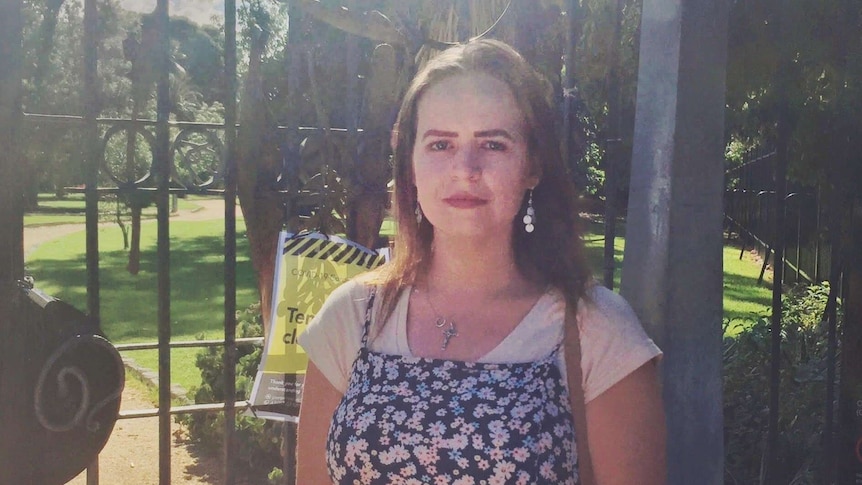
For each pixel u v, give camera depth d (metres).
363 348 1.88
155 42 2.35
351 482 1.76
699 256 2.51
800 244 8.97
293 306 2.52
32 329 2.13
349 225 2.65
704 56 2.48
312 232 2.57
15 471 2.10
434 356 1.81
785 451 3.48
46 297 2.15
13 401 2.10
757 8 3.24
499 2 3.15
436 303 1.86
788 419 3.69
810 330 4.41
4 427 2.10
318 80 2.73
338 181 2.61
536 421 1.69
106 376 2.17
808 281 9.75
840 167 2.93
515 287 1.84
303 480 1.96
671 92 2.49
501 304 1.83
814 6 3.17
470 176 1.77
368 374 1.82
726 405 3.98
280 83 2.89
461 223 1.79
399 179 1.95
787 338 4.27
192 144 2.45
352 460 1.76
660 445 1.77
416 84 1.89
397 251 1.95
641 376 1.77
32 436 2.12
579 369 1.75
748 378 4.08
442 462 1.68
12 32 2.08
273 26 2.95
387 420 1.73
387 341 1.87
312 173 2.64
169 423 2.47
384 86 2.67
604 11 3.44
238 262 14.11
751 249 15.70
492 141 1.80
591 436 1.76
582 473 1.75
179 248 16.94
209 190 2.45
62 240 17.97
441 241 1.87
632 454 1.75
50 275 13.00
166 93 2.36
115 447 5.27
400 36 2.69
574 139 2.90
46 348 2.11
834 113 3.28
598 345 1.76
